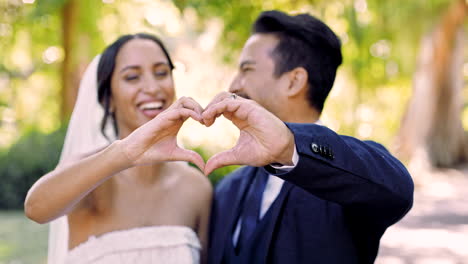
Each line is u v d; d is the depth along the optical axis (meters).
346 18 10.56
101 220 1.99
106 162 1.41
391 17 11.76
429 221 8.05
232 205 2.09
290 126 1.36
